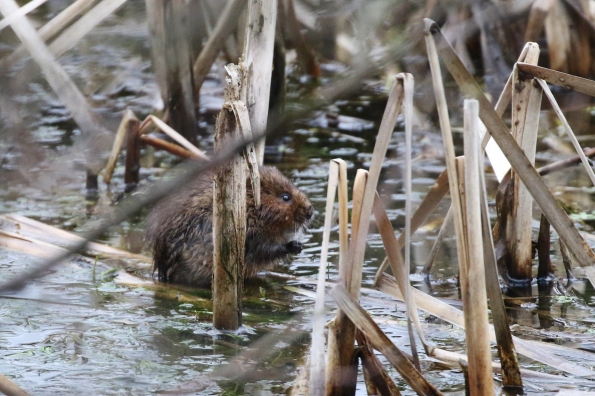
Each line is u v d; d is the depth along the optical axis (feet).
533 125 29.53
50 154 43.75
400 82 21.81
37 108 42.37
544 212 24.52
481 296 20.70
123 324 28.07
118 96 49.42
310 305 30.32
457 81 22.85
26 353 25.32
